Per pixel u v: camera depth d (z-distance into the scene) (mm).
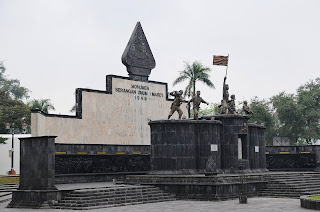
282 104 89750
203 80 62594
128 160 47969
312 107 90062
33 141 31516
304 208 28172
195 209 28469
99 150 45531
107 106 47500
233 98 45250
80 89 45562
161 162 40094
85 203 29641
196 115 42625
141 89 50812
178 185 35281
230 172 42031
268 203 31484
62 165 42219
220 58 45156
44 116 42594
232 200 34031
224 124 42719
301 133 89062
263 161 46625
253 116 89250
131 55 50031
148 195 33719
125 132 48844
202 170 40438
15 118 91500
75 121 44906
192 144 40594
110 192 32031
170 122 40156
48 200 30234
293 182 38125
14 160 66938
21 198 31266
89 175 44375
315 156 53125
